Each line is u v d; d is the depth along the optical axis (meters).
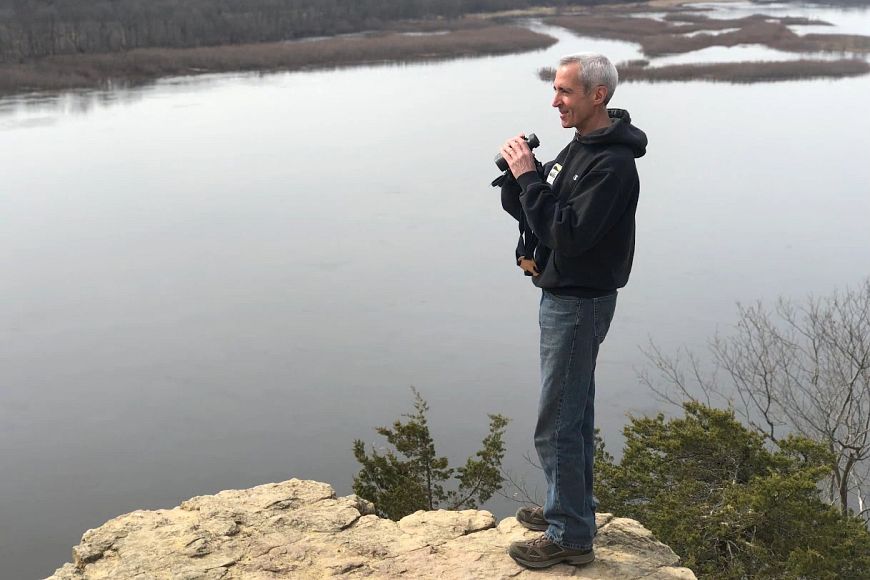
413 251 42.50
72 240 44.91
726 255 39.09
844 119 72.69
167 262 41.34
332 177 57.84
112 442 23.58
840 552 7.55
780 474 8.59
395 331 31.61
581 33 119.62
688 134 67.12
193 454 22.97
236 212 50.50
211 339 31.31
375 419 24.69
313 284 37.69
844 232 42.94
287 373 28.02
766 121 71.88
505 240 44.28
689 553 7.81
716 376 23.25
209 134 69.31
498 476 11.94
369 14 128.38
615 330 29.34
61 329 32.44
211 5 114.31
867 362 12.84
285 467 22.23
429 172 58.34
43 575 17.66
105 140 66.25
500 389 26.25
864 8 162.62
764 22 127.88
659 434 9.33
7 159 60.72
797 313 29.58
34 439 23.86
